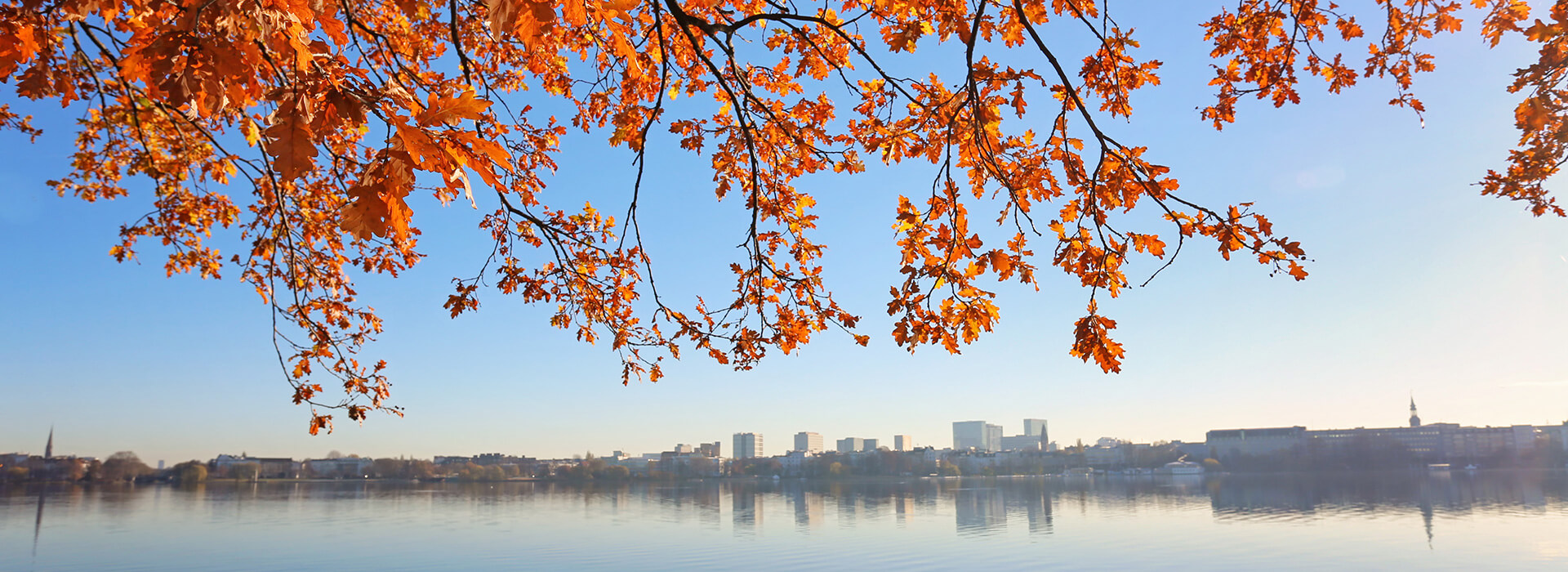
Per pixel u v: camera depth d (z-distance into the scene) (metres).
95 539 77.62
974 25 4.02
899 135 4.86
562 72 6.14
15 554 67.19
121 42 4.31
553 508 136.12
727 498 176.75
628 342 6.86
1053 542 75.81
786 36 5.51
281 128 1.98
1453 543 68.19
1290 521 93.56
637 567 62.09
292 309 8.77
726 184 5.96
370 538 80.94
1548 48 6.97
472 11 5.67
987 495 170.88
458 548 72.94
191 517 106.12
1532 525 81.31
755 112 5.62
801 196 5.78
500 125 4.89
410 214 2.04
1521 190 8.40
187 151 7.58
